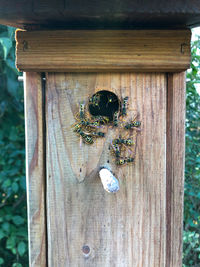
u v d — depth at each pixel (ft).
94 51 0.93
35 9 0.82
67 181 1.01
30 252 1.03
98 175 1.01
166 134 1.01
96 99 1.03
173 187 1.02
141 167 1.01
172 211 1.02
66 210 1.02
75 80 0.98
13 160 1.93
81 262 1.04
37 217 1.02
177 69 0.95
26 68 0.94
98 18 0.88
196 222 1.72
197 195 1.65
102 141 1.00
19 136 2.02
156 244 1.04
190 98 1.65
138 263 1.04
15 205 2.01
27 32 0.93
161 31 0.93
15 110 2.06
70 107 0.99
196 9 0.83
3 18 0.88
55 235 1.03
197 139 1.68
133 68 0.94
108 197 1.02
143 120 1.00
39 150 1.00
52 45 0.93
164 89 0.99
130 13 0.83
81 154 1.00
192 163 1.65
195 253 1.72
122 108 0.98
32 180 1.01
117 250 1.04
